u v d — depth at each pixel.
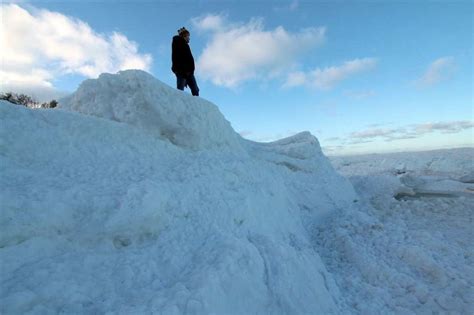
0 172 3.25
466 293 4.12
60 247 2.89
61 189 3.32
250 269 3.29
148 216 3.40
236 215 4.51
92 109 5.81
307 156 9.88
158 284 2.86
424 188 11.52
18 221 2.70
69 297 2.40
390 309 4.04
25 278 2.40
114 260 3.02
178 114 6.08
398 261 5.11
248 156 7.86
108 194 3.49
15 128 3.93
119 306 2.47
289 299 3.39
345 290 4.52
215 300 2.71
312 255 4.98
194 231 3.80
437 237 6.29
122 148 4.90
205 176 5.04
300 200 8.15
